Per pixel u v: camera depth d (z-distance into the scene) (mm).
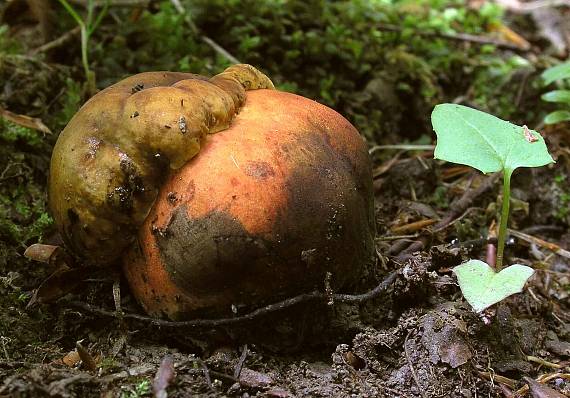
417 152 472
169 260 328
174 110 323
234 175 323
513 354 351
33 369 324
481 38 568
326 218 328
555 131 473
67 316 358
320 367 345
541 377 348
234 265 323
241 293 329
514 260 411
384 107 489
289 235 324
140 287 340
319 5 509
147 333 351
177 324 337
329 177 331
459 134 343
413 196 441
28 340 351
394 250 395
